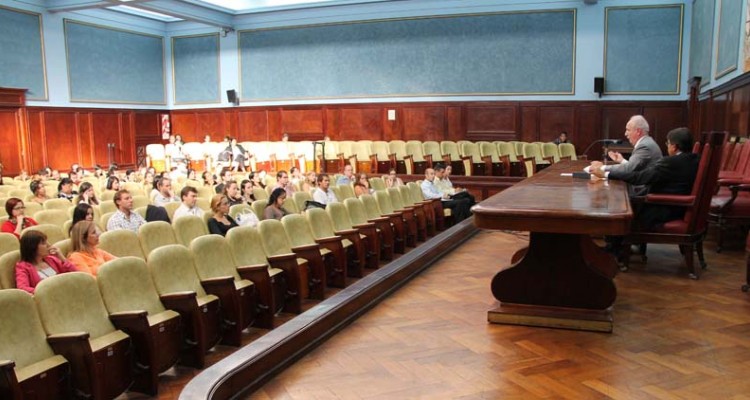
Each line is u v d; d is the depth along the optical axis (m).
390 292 3.32
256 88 12.73
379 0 11.37
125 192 4.48
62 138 11.39
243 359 2.21
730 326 2.61
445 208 7.19
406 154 9.89
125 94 12.66
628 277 3.45
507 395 2.03
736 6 6.45
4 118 10.41
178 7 11.27
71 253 3.39
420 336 2.64
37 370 2.28
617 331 2.58
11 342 2.32
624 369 2.20
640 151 3.52
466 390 2.08
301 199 5.98
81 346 2.39
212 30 12.99
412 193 6.76
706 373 2.15
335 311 2.72
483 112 10.99
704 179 3.28
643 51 10.09
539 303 2.71
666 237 3.40
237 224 4.75
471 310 2.98
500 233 5.26
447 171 7.59
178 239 4.26
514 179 8.78
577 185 3.29
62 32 11.31
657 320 2.71
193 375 2.93
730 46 6.73
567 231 2.33
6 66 10.36
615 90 10.27
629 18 10.09
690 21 9.80
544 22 10.50
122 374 2.61
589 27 10.27
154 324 2.77
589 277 2.62
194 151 11.20
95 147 12.03
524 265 2.71
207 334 3.18
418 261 3.79
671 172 3.43
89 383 2.42
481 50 10.91
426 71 11.30
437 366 2.30
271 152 10.70
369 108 11.78
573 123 10.52
